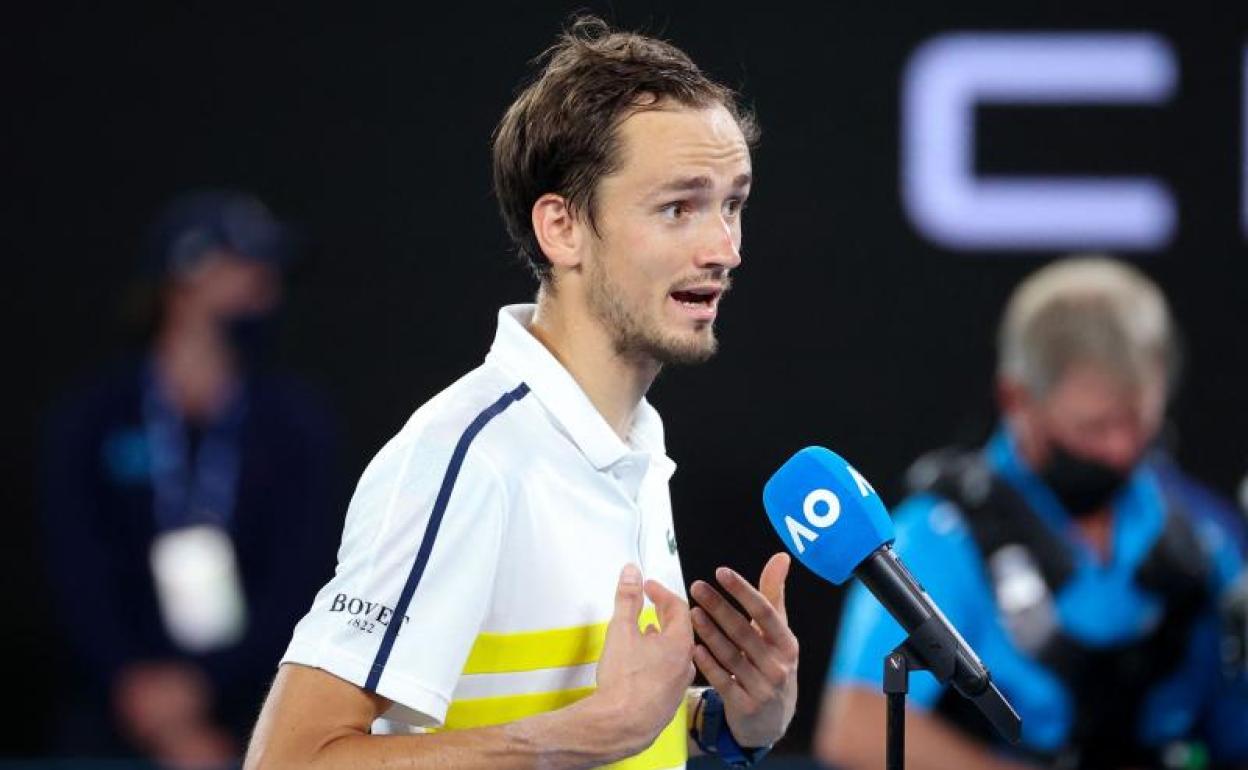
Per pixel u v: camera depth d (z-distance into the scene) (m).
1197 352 14.73
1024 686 10.87
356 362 14.52
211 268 14.35
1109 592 10.94
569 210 6.27
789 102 14.68
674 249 6.10
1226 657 11.15
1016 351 11.33
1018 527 10.93
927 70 14.73
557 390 6.14
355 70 14.55
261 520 14.33
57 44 14.38
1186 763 11.05
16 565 14.25
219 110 14.48
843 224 14.69
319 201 14.54
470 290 14.55
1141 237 14.77
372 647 5.63
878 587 6.03
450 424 5.93
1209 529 11.36
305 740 5.54
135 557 14.21
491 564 5.79
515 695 5.94
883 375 14.68
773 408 14.62
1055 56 14.78
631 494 6.32
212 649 14.16
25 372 14.36
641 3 14.57
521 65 14.55
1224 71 14.76
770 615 6.25
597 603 6.08
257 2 14.48
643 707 5.65
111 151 14.42
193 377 14.35
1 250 14.37
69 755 14.09
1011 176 14.77
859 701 10.45
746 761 6.87
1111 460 11.01
